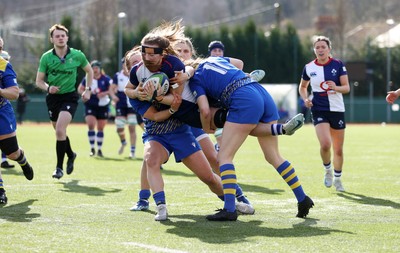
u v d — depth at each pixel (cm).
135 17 17475
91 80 2841
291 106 10200
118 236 1495
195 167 1755
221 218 1700
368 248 1384
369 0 17788
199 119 1727
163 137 1747
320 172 3031
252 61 11562
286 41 11556
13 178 2702
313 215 1809
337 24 14850
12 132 2138
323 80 2444
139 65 1708
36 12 17800
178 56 1723
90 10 13088
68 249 1359
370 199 2138
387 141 5600
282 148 4781
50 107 2748
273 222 1691
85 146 4794
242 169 3194
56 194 2205
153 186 1731
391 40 12756
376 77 11525
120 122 4019
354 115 11362
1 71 1998
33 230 1561
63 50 2728
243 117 1672
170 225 1641
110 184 2516
